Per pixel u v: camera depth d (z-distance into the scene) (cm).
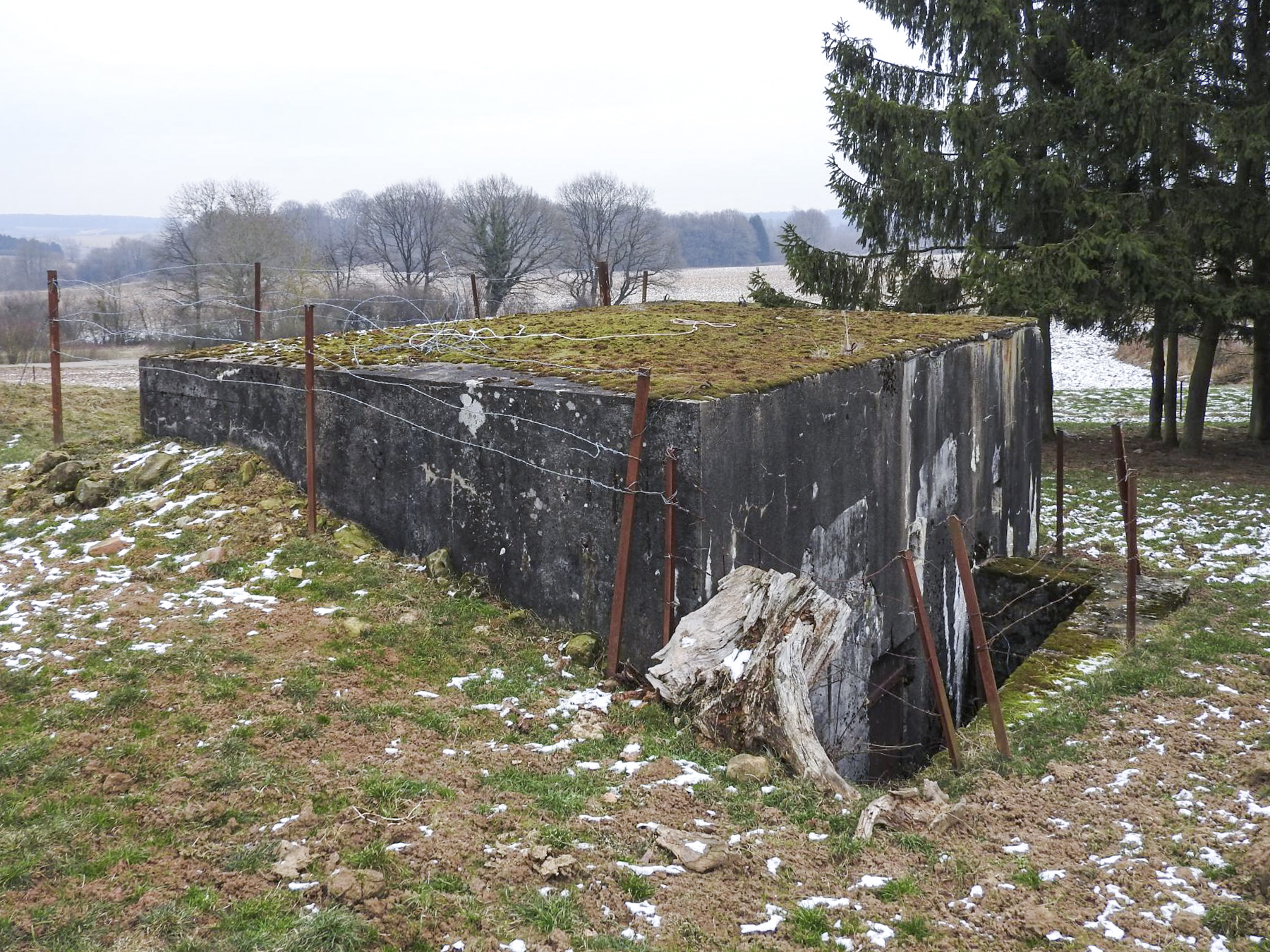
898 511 930
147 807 506
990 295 1681
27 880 443
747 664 628
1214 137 1561
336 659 683
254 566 830
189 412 1083
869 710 894
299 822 494
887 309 1959
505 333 1070
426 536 846
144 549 879
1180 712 713
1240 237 1630
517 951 413
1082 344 4228
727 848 496
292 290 2942
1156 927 453
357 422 885
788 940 436
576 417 725
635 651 709
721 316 1216
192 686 633
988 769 625
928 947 434
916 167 1798
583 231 4784
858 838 517
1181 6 1628
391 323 1382
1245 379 3222
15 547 916
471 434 798
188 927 417
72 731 578
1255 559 1161
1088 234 1602
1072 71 1709
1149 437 2017
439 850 474
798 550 775
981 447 1118
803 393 763
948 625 1055
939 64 1922
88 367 2914
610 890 458
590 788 553
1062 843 529
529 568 774
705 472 664
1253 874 485
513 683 679
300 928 411
